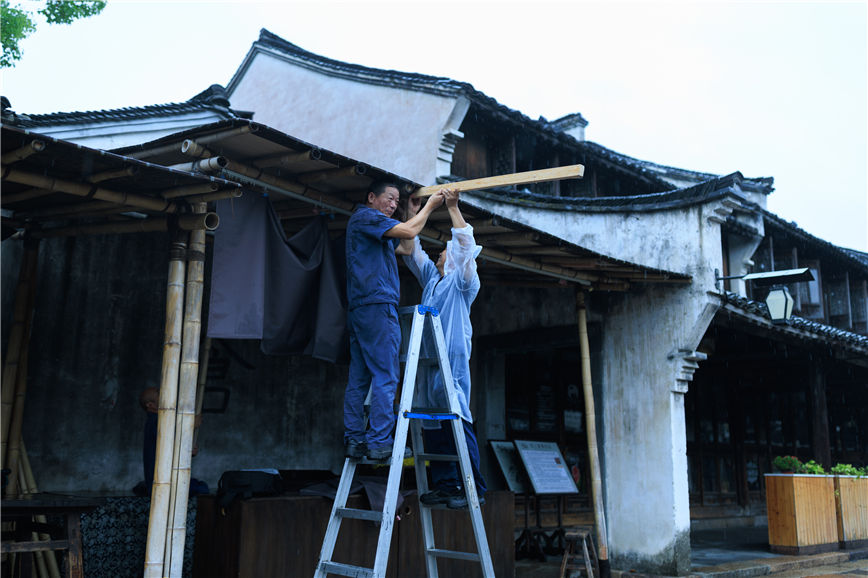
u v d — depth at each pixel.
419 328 3.97
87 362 6.20
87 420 6.15
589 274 7.59
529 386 10.56
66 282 6.13
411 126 10.41
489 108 10.13
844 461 17.06
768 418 15.35
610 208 8.80
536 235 5.99
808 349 10.99
